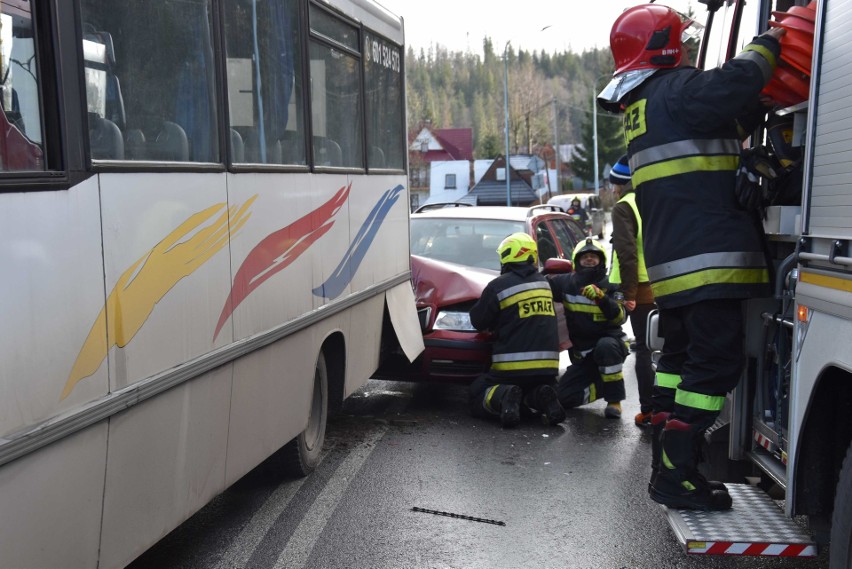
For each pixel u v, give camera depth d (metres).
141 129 3.62
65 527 3.04
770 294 4.12
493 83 121.88
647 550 4.73
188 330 3.91
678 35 4.27
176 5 3.94
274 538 4.89
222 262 4.27
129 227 3.42
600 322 7.70
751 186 4.00
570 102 116.06
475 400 7.54
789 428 3.69
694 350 4.21
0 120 2.80
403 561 4.57
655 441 4.56
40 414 2.89
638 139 4.26
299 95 5.48
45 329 2.91
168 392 3.75
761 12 4.56
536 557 4.63
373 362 7.13
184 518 3.94
